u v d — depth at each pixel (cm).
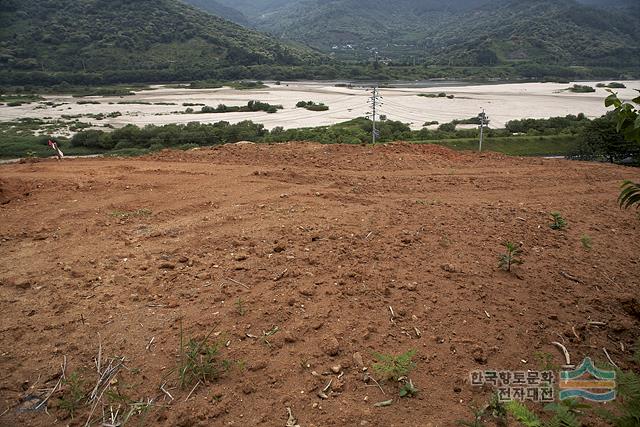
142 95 7212
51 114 5231
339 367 279
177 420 241
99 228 485
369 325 319
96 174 724
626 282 417
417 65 12300
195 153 909
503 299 366
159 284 365
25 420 243
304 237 455
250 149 932
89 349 293
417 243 455
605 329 342
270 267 393
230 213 525
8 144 3459
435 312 341
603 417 231
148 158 888
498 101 6581
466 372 283
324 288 362
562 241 496
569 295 384
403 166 833
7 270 389
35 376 271
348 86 8769
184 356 284
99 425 239
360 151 937
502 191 701
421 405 255
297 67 10450
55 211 539
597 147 2662
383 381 271
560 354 309
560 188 728
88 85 8156
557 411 220
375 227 492
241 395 258
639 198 320
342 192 636
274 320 321
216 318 321
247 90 7962
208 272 383
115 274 381
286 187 645
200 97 6994
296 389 263
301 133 3538
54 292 354
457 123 4706
